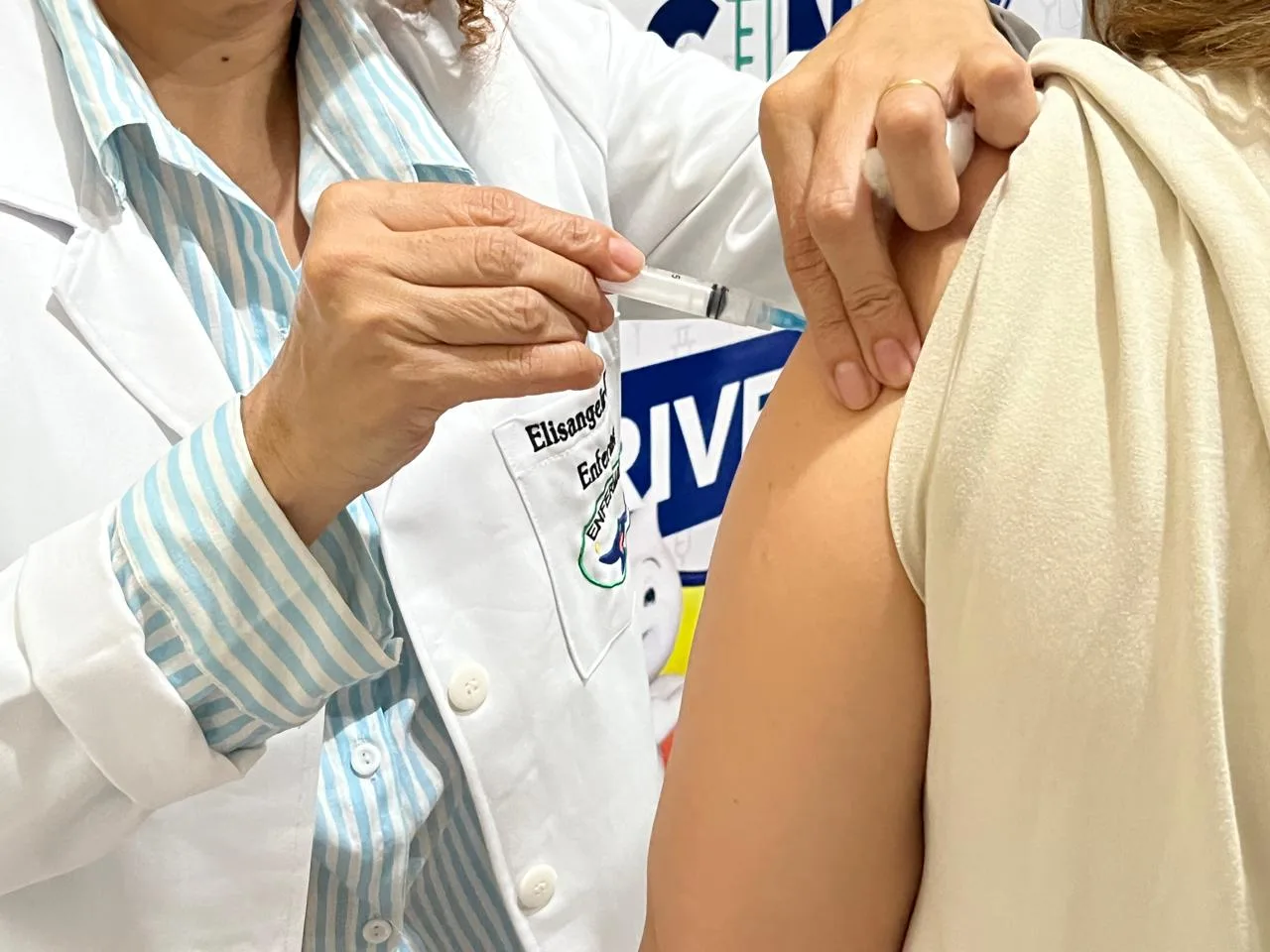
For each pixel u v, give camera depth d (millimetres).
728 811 511
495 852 831
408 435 565
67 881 676
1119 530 385
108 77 706
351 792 770
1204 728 378
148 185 742
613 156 1018
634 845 947
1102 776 402
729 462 1576
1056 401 402
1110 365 400
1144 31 468
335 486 586
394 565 764
